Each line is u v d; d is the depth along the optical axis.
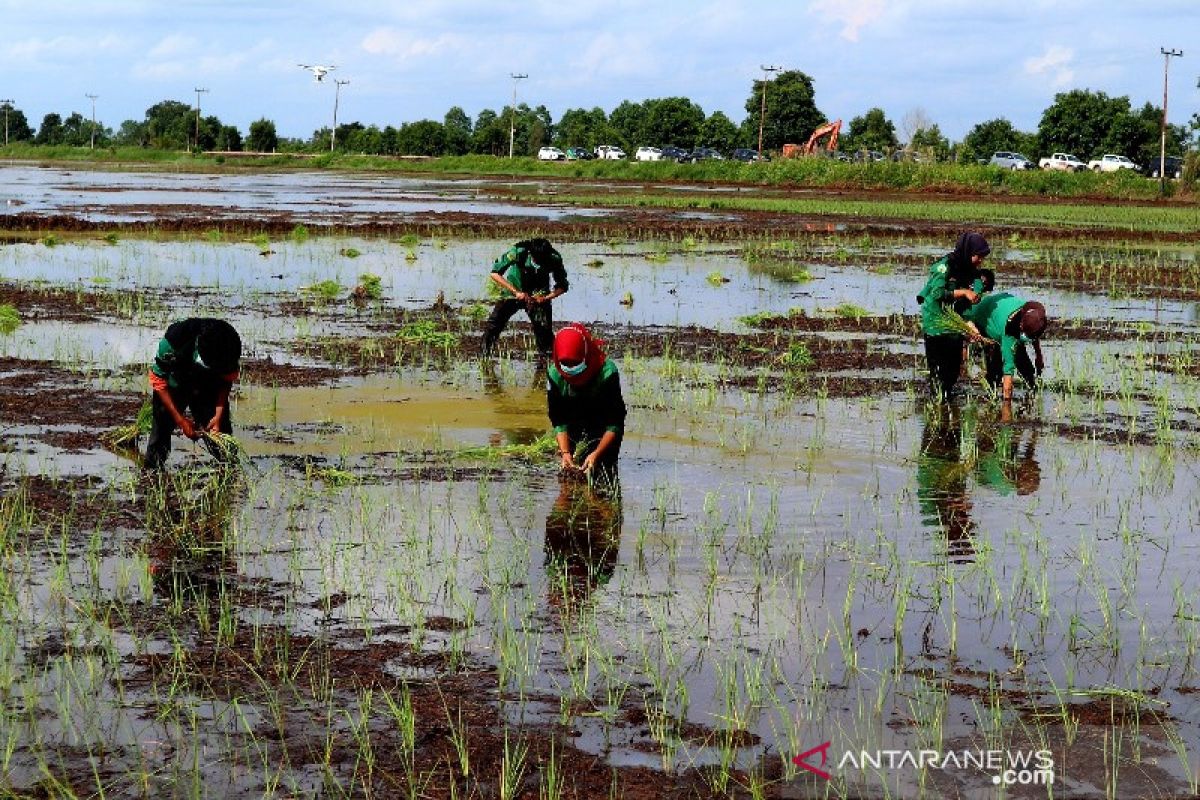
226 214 37.25
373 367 14.09
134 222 32.22
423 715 5.79
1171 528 8.84
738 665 6.39
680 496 9.33
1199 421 12.25
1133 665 6.50
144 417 10.07
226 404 9.74
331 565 7.67
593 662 6.39
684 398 12.74
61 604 6.95
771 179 73.31
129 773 5.23
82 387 12.56
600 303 20.22
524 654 6.46
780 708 5.92
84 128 151.00
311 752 5.44
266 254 26.06
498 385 13.30
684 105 113.94
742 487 9.61
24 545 7.85
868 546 8.27
